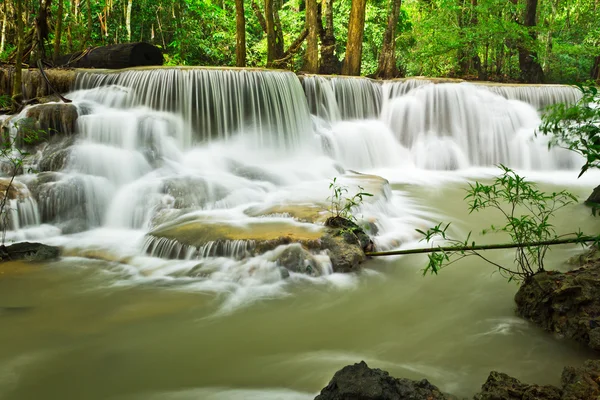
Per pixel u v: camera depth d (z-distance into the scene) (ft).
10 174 26.30
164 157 30.32
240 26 45.32
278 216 23.11
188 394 11.79
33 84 34.45
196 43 62.95
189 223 22.39
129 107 33.55
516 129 43.96
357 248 19.99
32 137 28.55
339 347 13.98
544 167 42.91
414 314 16.02
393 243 22.09
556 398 10.01
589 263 15.94
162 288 17.90
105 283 18.35
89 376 12.57
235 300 17.03
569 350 13.26
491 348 13.65
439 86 43.91
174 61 59.31
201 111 33.94
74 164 26.81
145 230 24.31
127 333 14.73
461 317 15.67
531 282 15.26
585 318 13.30
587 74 75.20
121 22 58.49
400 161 43.45
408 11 83.20
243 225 21.83
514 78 65.51
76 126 29.48
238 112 35.17
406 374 12.47
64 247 21.80
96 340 14.32
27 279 18.67
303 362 13.15
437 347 13.85
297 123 37.93
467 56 62.90
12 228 23.13
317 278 18.67
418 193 33.09
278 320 15.65
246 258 19.24
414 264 20.20
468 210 28.63
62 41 51.80
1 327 14.98
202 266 19.25
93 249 21.57
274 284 18.16
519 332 14.40
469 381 12.10
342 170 34.55
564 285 14.07
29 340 14.28
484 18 61.11
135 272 19.39
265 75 36.04
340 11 75.97
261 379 12.38
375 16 75.00
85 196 25.13
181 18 61.98
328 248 19.72
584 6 78.28
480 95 44.19
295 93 37.88
